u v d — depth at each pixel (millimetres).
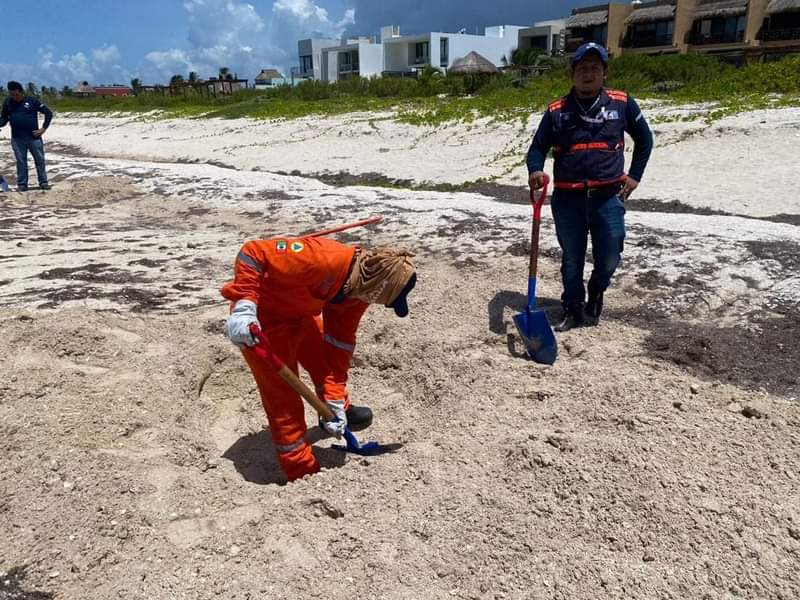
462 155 16062
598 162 4641
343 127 20375
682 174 12383
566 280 5023
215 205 10711
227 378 4742
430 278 6348
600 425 3666
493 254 6852
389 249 3492
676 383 4098
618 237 4789
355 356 4895
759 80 19078
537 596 2598
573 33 52156
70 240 8586
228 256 7609
